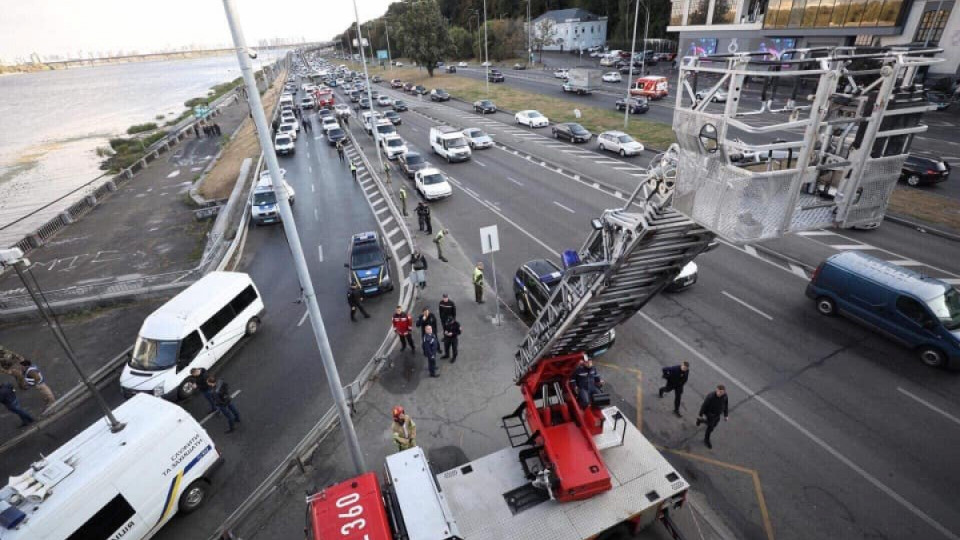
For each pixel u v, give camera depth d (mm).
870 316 13000
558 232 20969
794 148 5254
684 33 62188
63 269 23141
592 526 7672
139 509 8805
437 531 6996
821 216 5195
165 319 13234
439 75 83438
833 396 11273
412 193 27844
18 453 11891
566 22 93375
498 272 18062
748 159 6051
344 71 113125
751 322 14109
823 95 4430
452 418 11484
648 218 6078
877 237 18469
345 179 31938
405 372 13188
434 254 19812
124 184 38906
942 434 10117
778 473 9547
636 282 7344
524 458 8828
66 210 30141
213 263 19938
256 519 9320
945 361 11594
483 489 8430
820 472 9508
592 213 22719
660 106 45375
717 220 4996
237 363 14219
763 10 51750
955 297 11938
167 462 9258
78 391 13609
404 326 13516
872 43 41281
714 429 10641
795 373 12062
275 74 135625
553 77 68625
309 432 11555
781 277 16328
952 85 37000
